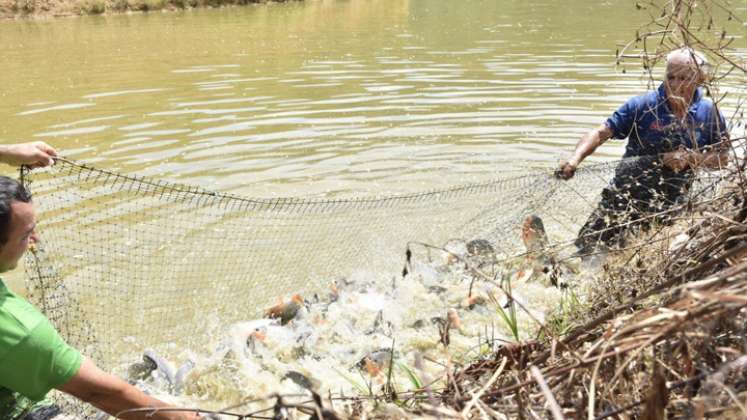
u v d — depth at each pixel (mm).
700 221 3559
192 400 4352
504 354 2818
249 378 4402
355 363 4617
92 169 4410
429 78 13195
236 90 12648
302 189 8133
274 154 9250
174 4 25391
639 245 3695
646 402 2080
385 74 13617
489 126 10258
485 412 2287
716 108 3926
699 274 2947
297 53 16156
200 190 7918
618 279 3730
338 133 10086
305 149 9438
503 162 8883
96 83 13289
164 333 5082
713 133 5332
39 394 3207
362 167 8820
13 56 16141
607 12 21969
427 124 10398
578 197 5812
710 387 2008
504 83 12594
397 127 10289
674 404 2160
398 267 5789
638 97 5988
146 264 5715
